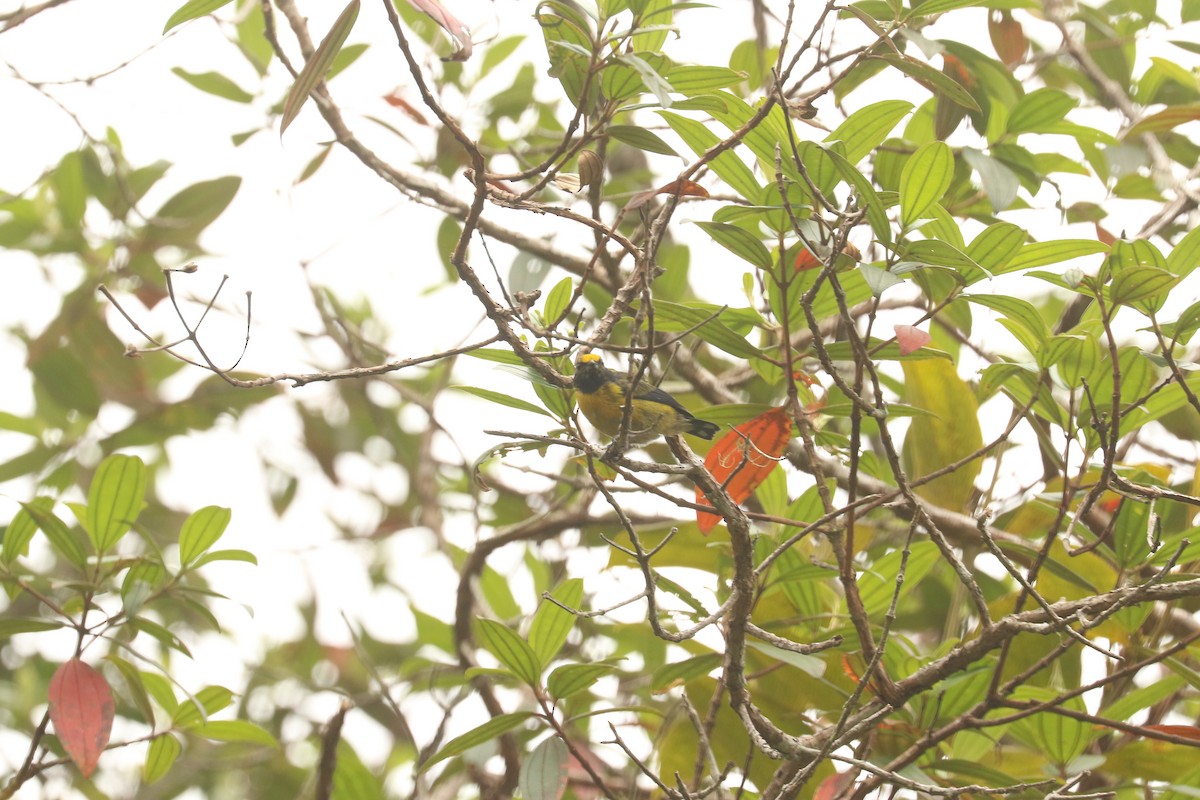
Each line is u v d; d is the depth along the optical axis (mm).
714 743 8969
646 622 10539
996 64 9984
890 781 6133
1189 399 6402
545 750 7352
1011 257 6938
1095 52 12695
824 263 6215
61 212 13734
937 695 7352
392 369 6559
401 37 5754
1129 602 6098
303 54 10328
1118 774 8266
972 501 10508
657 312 7637
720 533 9664
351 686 14695
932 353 7406
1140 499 6484
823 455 10523
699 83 7215
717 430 10664
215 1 7461
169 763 9062
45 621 7977
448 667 11094
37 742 7625
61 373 13453
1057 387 8875
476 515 12102
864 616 6852
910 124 10531
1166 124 10297
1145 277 6133
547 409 7406
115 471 8195
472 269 6477
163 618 14117
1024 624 6215
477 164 6082
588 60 7004
